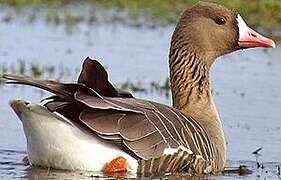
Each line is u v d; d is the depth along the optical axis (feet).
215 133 51.06
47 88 43.55
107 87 45.96
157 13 121.90
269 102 68.03
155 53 88.74
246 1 122.93
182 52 53.31
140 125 45.39
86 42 94.48
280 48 98.53
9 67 77.82
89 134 44.55
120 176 44.70
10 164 49.01
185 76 53.11
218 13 53.78
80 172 44.78
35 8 122.72
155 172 45.88
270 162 52.80
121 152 44.78
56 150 44.70
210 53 53.57
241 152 54.70
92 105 43.50
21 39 94.48
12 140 54.70
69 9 123.13
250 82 75.92
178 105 53.01
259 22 114.11
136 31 104.68
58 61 82.74
